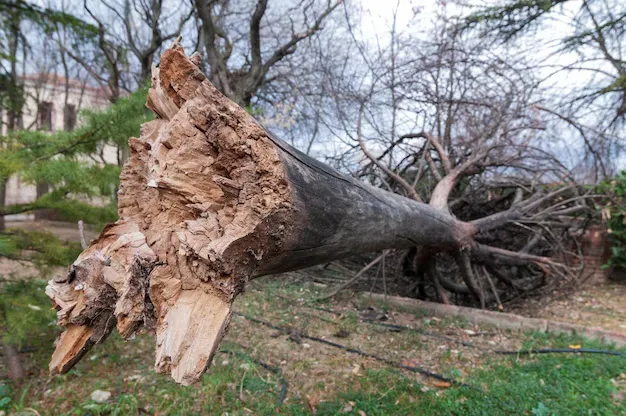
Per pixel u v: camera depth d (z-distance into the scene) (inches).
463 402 100.2
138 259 48.4
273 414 97.0
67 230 356.8
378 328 160.7
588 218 220.4
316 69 277.4
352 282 216.7
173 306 48.3
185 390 109.3
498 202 232.5
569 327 149.9
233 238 46.1
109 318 55.1
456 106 226.1
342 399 103.5
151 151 55.4
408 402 101.0
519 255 176.9
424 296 216.7
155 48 304.5
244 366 123.2
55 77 433.4
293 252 58.6
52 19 210.2
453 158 223.0
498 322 164.4
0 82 258.8
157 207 57.1
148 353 140.7
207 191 51.6
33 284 128.7
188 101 53.2
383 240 94.0
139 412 101.1
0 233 128.2
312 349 139.6
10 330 113.3
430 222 128.1
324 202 61.8
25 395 113.3
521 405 95.7
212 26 250.7
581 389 103.3
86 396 110.5
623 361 119.5
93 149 132.6
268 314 179.0
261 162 47.9
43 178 114.3
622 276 232.2
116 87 305.3
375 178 242.2
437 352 136.6
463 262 174.2
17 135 129.8
